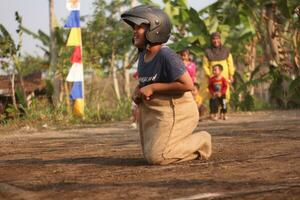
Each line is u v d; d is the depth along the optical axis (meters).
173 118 5.01
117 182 3.96
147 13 5.04
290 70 20.89
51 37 18.62
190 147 5.05
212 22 20.70
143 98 4.97
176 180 3.96
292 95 20.55
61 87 18.33
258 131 9.05
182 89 4.97
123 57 30.58
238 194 3.36
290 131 8.88
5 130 12.27
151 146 4.99
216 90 13.98
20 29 16.09
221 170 4.42
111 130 11.25
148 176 4.23
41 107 15.50
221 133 8.86
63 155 6.20
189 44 20.53
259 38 21.38
